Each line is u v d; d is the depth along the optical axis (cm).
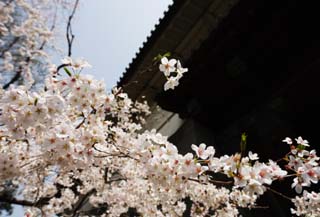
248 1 467
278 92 527
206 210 316
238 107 599
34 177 348
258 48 512
